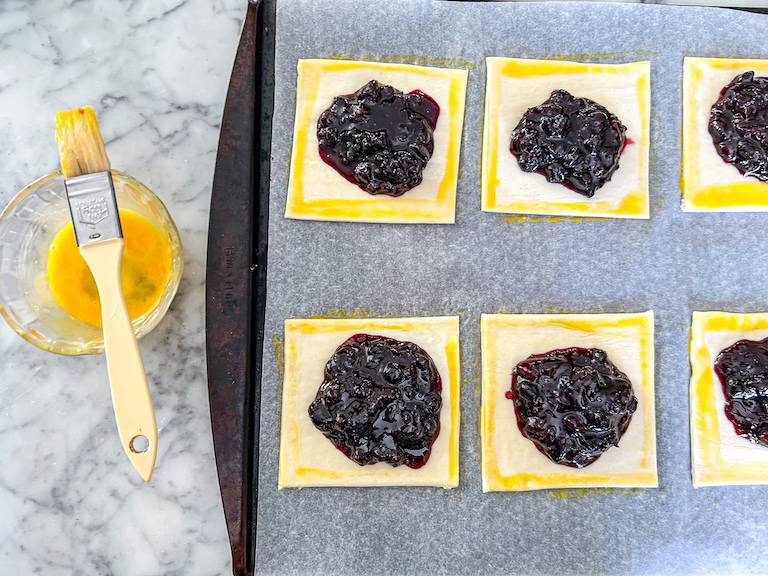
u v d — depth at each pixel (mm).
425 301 415
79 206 354
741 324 414
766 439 403
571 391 388
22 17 418
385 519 406
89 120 359
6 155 417
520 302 417
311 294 412
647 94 416
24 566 408
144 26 421
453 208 415
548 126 399
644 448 409
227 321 401
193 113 421
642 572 407
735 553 409
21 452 411
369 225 415
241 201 404
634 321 413
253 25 403
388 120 396
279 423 407
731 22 417
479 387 415
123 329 357
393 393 386
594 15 416
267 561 401
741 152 411
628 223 419
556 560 406
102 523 411
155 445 358
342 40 413
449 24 415
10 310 387
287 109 411
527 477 407
